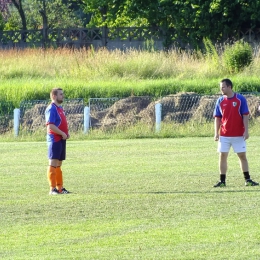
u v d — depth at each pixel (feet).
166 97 276.00
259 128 241.76
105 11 484.33
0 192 134.62
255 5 394.11
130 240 93.45
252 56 347.97
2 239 96.43
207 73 341.00
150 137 246.06
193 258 84.43
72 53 374.22
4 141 250.98
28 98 308.81
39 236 97.40
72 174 157.79
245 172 134.92
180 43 412.36
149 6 425.69
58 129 131.03
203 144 212.02
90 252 88.63
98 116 274.57
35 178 153.99
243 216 105.09
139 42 418.31
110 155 192.85
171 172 156.25
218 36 409.49
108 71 345.92
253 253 85.76
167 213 109.09
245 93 283.79
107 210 112.78
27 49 389.80
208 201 117.50
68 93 311.27
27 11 637.30
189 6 409.49
